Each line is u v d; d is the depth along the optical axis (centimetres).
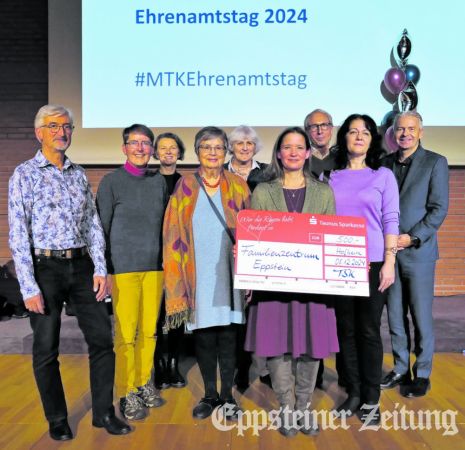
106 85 484
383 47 477
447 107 482
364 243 248
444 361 377
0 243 543
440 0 477
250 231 245
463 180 516
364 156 276
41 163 237
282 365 249
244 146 329
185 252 269
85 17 482
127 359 277
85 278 246
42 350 240
